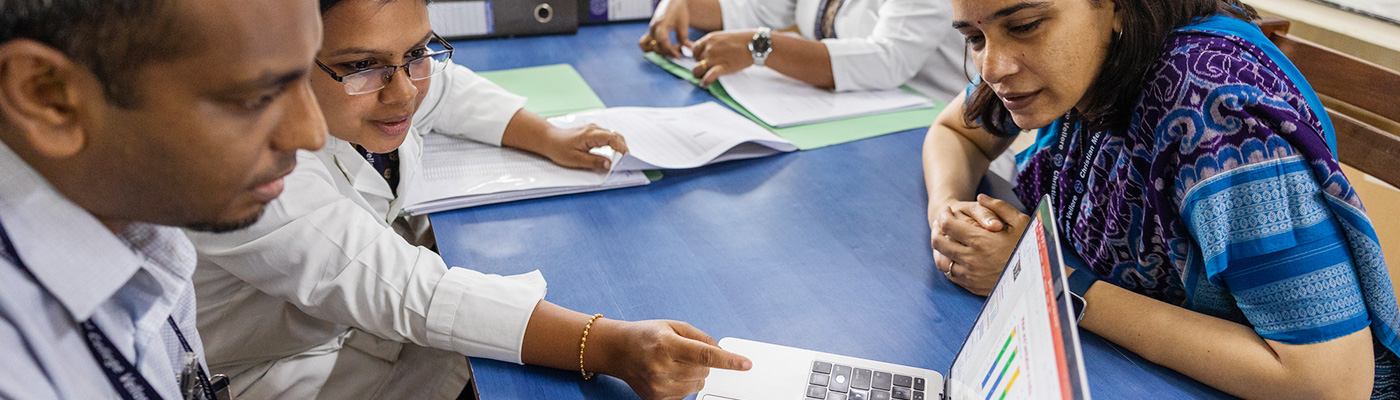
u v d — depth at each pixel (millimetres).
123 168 428
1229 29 810
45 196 459
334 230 832
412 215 1145
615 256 998
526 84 1566
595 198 1144
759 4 1948
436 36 990
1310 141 716
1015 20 772
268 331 921
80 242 478
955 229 946
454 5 1770
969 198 1132
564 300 903
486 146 1282
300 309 893
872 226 1084
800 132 1391
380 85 851
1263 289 751
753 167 1255
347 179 966
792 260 997
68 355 501
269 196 490
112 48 373
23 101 382
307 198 828
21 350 461
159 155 421
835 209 1128
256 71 404
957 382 721
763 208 1128
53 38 366
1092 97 854
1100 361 820
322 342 961
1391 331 767
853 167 1260
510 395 765
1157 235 866
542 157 1251
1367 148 1022
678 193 1165
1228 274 769
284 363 940
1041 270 574
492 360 815
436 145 1277
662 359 743
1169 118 783
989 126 1106
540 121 1270
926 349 839
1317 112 818
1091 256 991
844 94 1573
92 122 402
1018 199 1156
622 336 778
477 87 1316
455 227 1056
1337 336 734
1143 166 847
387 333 837
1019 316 600
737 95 1522
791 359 805
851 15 1826
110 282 498
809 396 758
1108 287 857
